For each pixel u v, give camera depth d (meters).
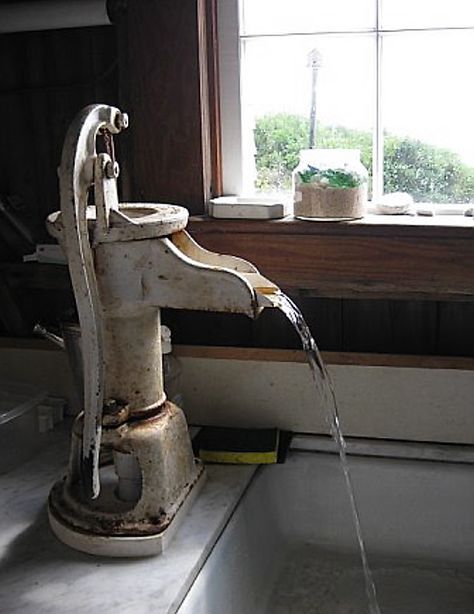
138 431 1.05
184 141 1.39
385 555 1.32
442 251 1.29
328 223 1.32
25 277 1.50
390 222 1.31
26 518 1.13
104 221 0.95
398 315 1.41
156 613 0.90
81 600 0.93
